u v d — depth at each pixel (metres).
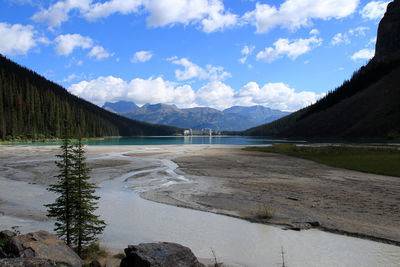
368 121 130.50
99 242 9.73
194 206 14.34
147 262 5.88
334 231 10.49
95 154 46.25
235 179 22.11
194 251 8.91
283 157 39.94
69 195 9.21
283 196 16.11
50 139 107.88
